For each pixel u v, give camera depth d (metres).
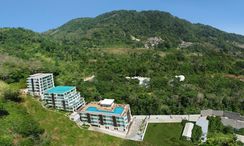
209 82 146.50
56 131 87.56
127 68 169.00
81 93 125.38
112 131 93.69
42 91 118.69
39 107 102.12
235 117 106.38
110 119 93.81
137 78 155.00
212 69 169.88
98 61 181.88
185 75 161.38
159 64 177.38
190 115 110.88
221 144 86.75
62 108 107.81
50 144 78.62
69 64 169.38
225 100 125.12
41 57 172.75
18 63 143.88
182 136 92.69
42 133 82.62
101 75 153.62
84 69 166.38
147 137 92.88
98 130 94.25
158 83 145.62
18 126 79.56
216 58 192.38
